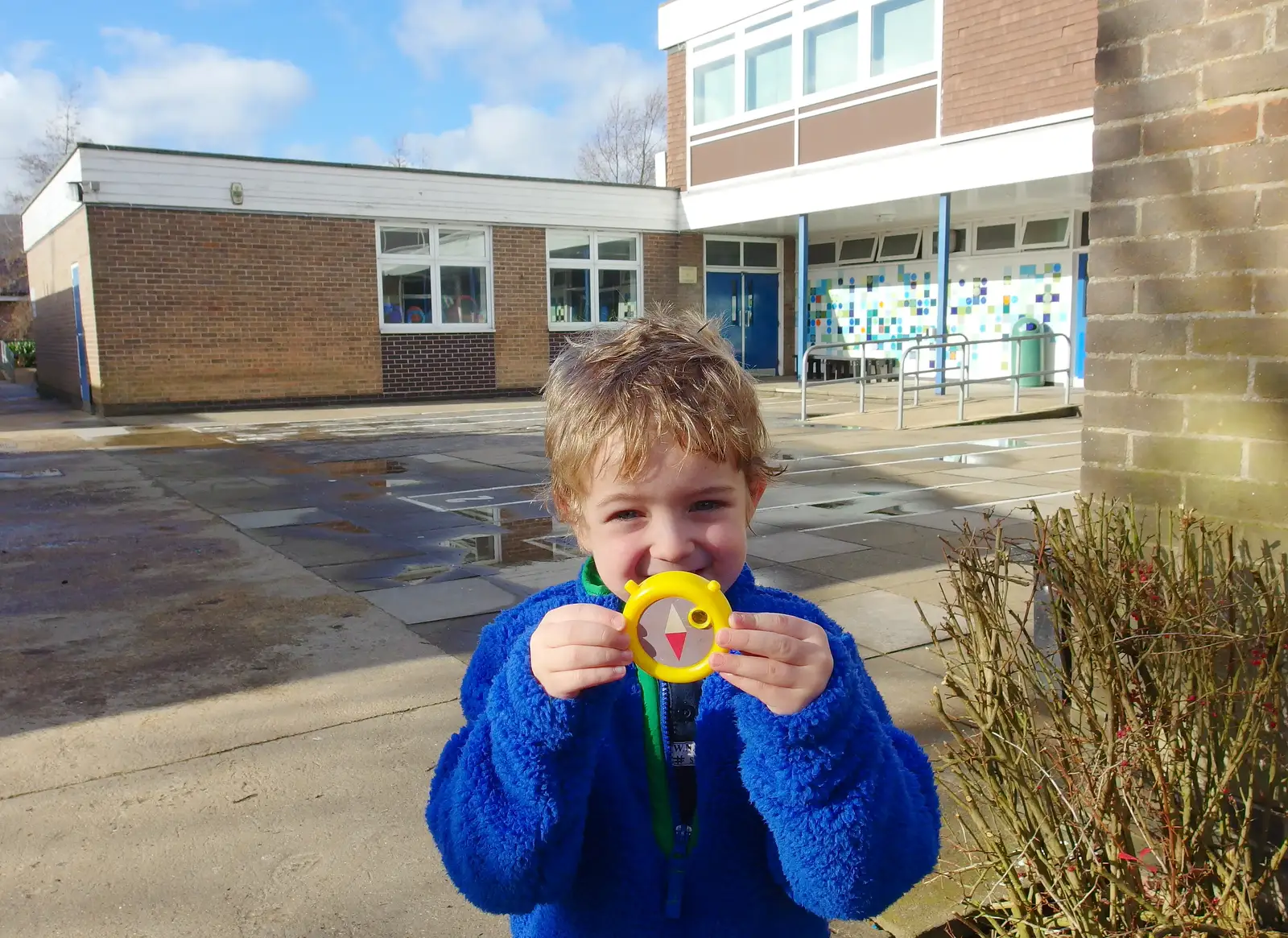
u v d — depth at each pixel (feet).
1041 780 6.43
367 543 21.20
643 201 59.98
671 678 3.48
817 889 3.64
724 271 63.82
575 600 4.36
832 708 3.52
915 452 31.99
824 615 4.56
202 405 49.57
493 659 4.33
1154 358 7.85
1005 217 53.62
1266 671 6.29
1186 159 7.55
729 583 3.89
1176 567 7.36
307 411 49.70
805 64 51.47
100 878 8.64
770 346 66.23
